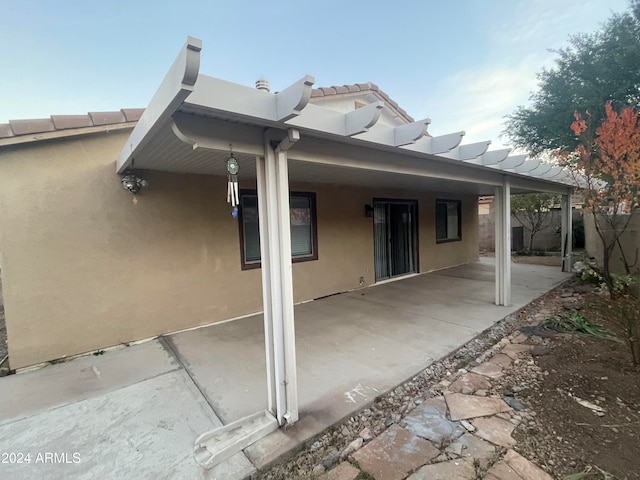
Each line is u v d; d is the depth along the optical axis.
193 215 4.55
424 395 2.82
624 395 2.62
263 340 4.12
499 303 5.54
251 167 4.11
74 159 3.64
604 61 7.41
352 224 6.91
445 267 9.72
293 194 5.88
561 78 8.10
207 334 4.36
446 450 2.09
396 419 2.47
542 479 1.83
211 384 2.99
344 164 2.86
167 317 4.35
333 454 2.14
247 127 2.23
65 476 1.90
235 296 5.04
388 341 3.99
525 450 2.07
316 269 6.22
